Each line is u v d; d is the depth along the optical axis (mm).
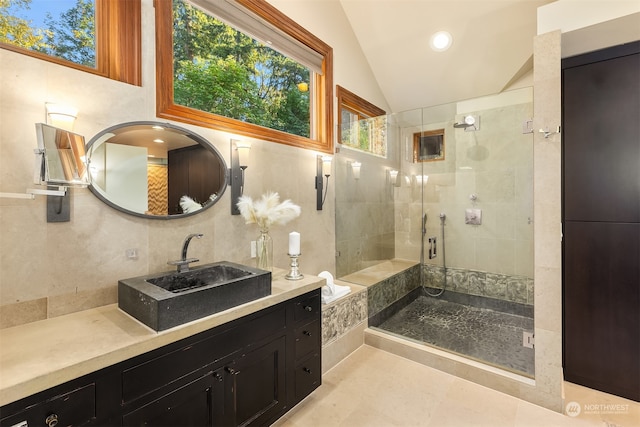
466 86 3281
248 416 1459
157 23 1654
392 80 3553
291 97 2664
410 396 1960
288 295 1639
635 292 1903
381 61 3406
